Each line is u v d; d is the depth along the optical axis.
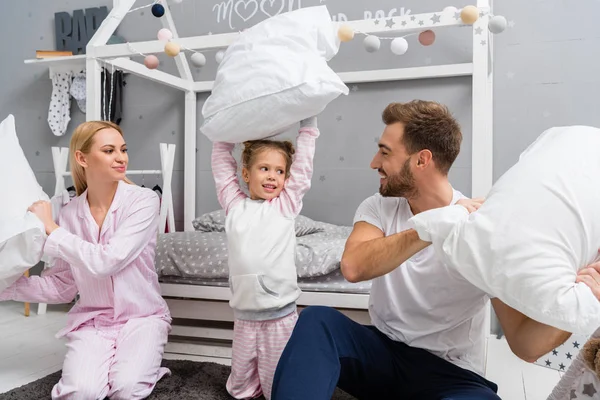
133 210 1.58
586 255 0.83
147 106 2.89
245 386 1.42
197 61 1.90
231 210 1.46
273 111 1.32
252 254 1.36
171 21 2.67
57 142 3.02
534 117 2.30
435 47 2.43
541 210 0.82
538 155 0.91
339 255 1.79
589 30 2.22
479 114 1.62
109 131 1.58
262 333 1.39
